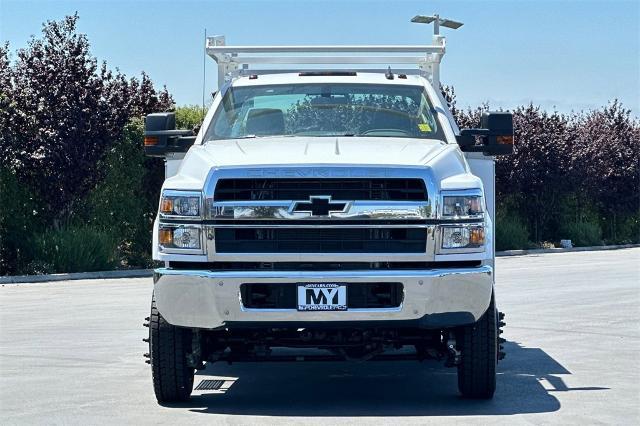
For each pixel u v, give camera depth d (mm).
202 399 9211
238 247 8273
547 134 39125
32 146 24297
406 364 11141
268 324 8297
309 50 11102
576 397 9164
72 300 18188
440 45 11109
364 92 10352
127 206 26219
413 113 10156
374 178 8281
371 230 8250
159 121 10039
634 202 43531
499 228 36188
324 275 8188
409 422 8086
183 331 8680
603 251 37250
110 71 25922
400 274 8188
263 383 10047
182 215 8375
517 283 21531
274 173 8281
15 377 10406
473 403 8914
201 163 8664
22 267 23953
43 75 24953
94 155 24922
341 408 8734
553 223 40594
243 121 10094
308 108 10188
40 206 24750
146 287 20828
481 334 8664
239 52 10945
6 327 14438
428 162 8484
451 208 8312
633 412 8500
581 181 40469
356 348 8898
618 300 17922
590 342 12742
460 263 8430
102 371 10766
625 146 43719
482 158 9883
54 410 8734
